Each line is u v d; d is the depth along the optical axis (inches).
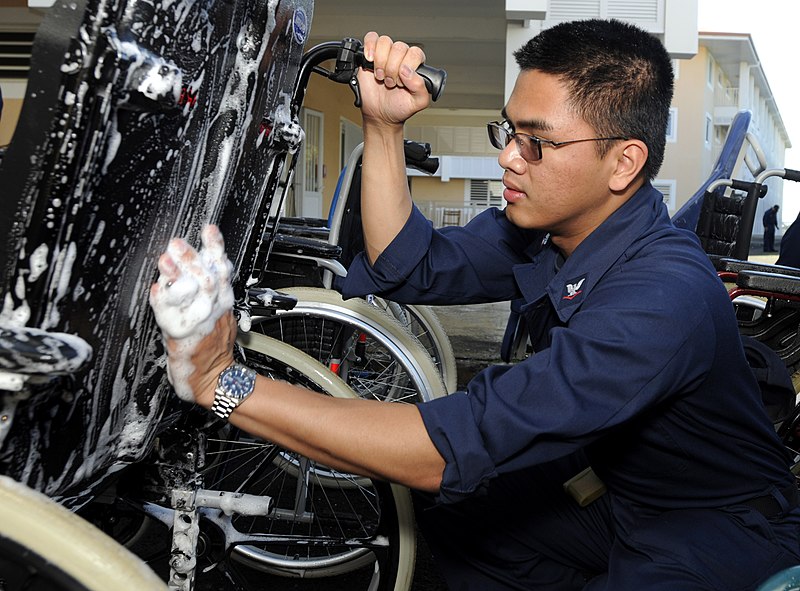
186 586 58.2
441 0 324.5
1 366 30.5
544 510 64.9
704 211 156.1
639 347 46.9
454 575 67.6
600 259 54.4
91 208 34.2
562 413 46.2
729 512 57.3
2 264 31.8
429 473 47.6
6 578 31.3
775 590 45.9
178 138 39.3
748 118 156.0
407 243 64.2
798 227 126.3
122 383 43.5
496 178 1233.4
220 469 75.4
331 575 81.7
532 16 298.0
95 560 31.0
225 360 46.1
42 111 29.8
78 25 29.1
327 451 47.0
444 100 557.6
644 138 52.4
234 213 51.9
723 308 52.6
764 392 75.9
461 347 220.1
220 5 39.3
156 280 42.5
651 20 339.0
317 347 93.2
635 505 59.8
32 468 38.4
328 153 522.0
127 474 57.9
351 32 348.8
